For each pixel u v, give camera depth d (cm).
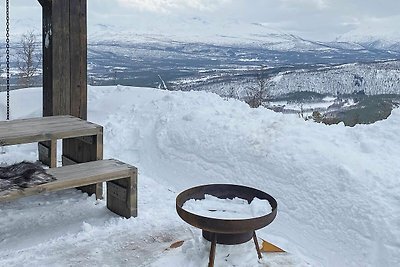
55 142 460
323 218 359
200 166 475
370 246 322
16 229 353
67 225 360
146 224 363
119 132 574
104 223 363
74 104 476
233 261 280
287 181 403
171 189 459
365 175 373
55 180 334
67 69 466
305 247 346
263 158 437
